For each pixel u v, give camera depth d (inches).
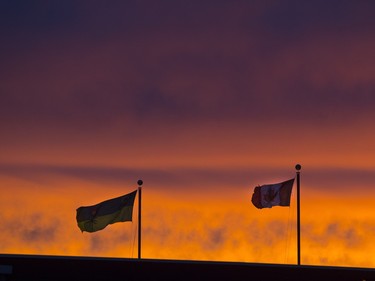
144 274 2256.4
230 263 2235.5
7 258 2277.3
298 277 2213.3
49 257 2276.1
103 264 2267.5
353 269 2203.5
